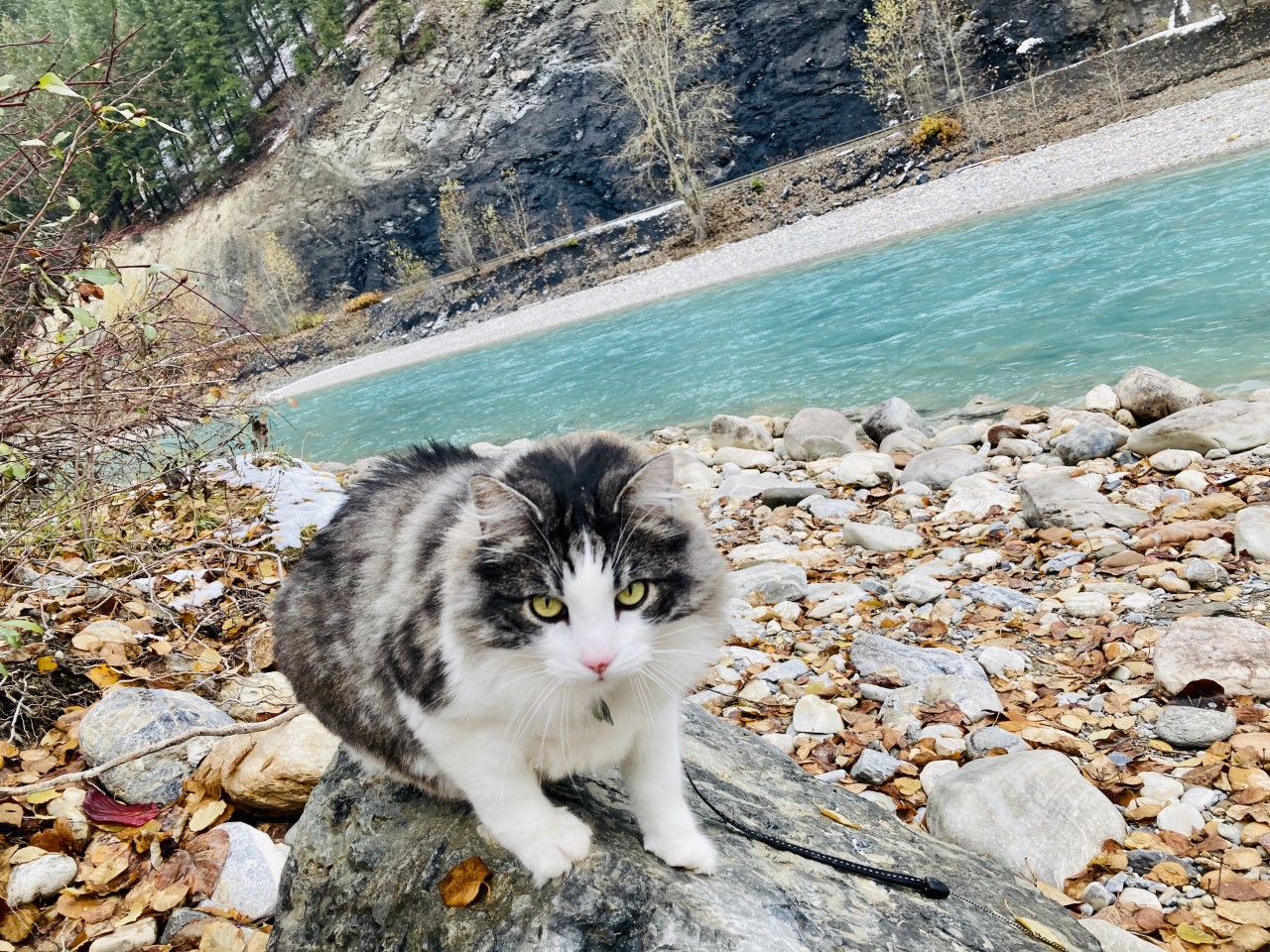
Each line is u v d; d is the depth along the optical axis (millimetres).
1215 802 3223
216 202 47500
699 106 36031
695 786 2660
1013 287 13492
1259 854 2932
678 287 25094
